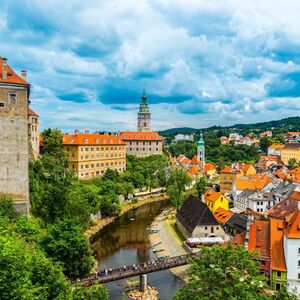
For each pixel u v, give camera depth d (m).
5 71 77.56
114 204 127.44
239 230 97.62
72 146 158.62
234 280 39.09
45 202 89.19
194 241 89.81
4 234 50.75
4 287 32.03
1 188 77.06
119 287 69.44
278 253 66.62
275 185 143.38
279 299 40.12
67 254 63.38
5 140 77.38
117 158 180.62
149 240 101.06
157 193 170.88
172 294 66.75
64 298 39.53
